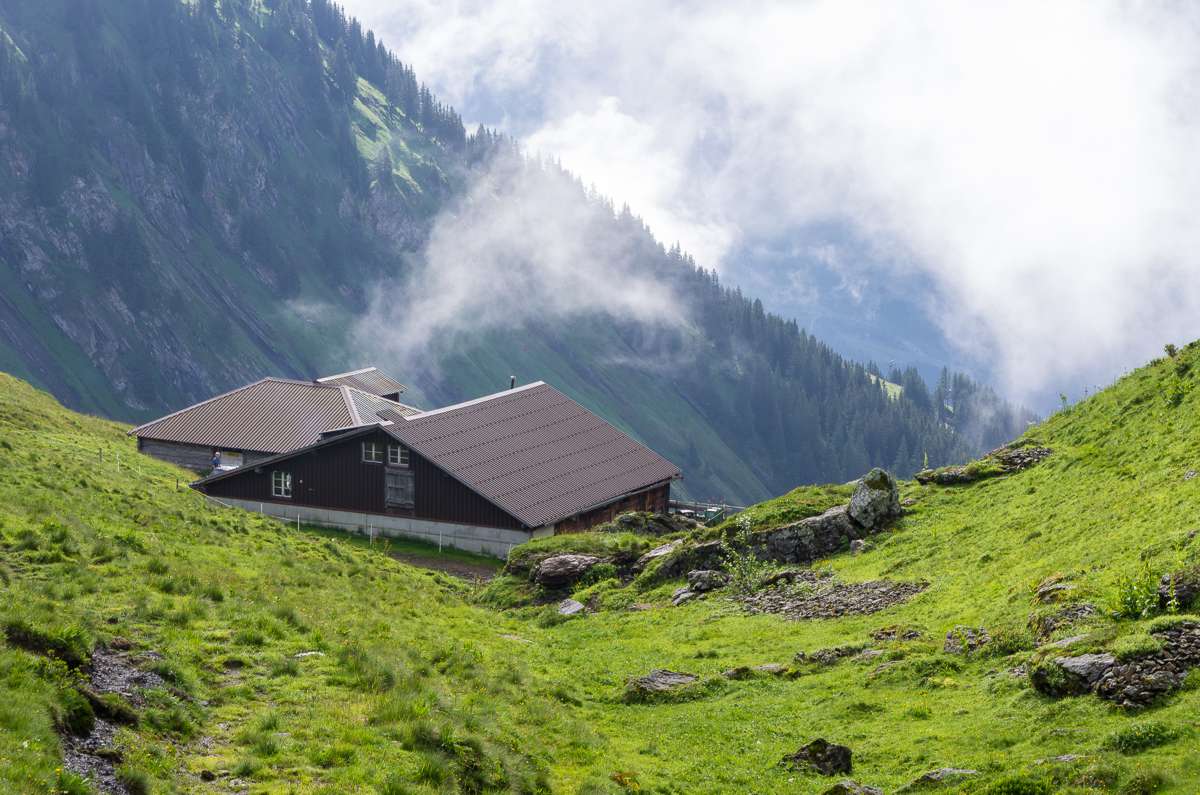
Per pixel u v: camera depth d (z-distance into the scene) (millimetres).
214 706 22766
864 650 34312
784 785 25078
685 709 31625
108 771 18094
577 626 44906
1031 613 31391
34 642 21422
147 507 42406
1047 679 26531
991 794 21578
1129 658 25453
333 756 20828
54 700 19000
